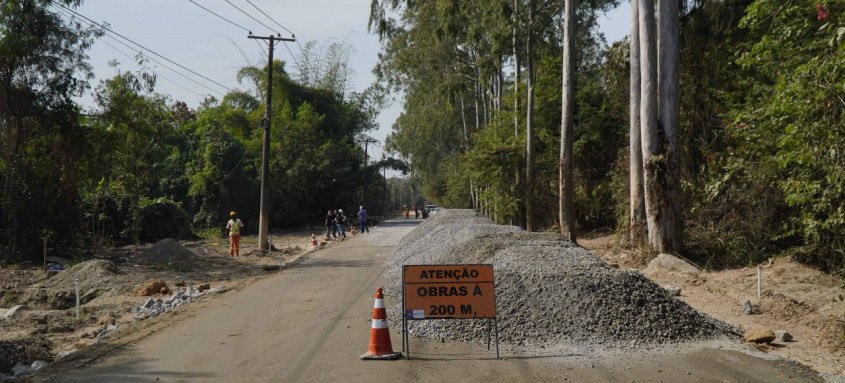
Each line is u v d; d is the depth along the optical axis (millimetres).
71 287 19094
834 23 11961
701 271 18016
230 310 13969
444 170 66562
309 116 61500
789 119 12336
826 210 12773
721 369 8477
